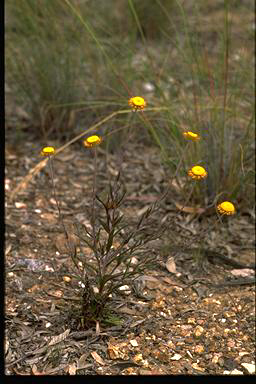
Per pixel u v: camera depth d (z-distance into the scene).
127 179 4.02
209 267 3.25
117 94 4.30
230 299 2.99
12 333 2.65
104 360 2.54
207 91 4.03
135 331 2.71
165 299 2.95
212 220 3.64
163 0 5.92
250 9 6.20
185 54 4.38
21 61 4.48
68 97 4.46
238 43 5.41
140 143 4.44
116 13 5.66
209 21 5.87
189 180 3.60
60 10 4.88
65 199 3.77
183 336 2.71
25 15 4.55
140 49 5.67
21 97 4.68
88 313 2.68
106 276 2.57
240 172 3.62
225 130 3.79
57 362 2.49
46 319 2.74
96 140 2.49
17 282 2.98
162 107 3.89
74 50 4.60
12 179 3.98
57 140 4.49
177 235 3.46
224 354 2.63
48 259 3.18
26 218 3.54
